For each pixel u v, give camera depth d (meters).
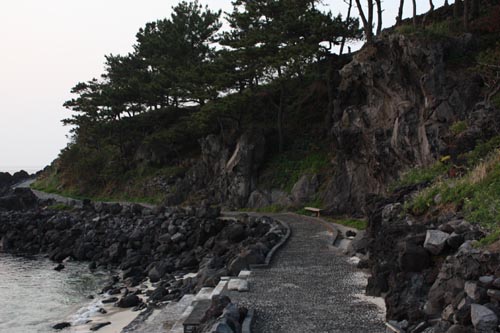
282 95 42.19
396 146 24.78
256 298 13.22
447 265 9.38
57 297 25.09
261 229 28.91
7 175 100.56
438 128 21.42
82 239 39.97
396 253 12.03
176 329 12.17
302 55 36.94
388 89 26.59
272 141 43.09
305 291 13.88
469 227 10.57
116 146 64.31
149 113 57.25
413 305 10.12
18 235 46.16
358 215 30.17
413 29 24.47
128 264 32.09
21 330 19.33
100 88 61.75
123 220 41.91
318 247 21.53
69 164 71.81
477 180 12.49
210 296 14.59
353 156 31.45
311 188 36.47
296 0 41.56
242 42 40.94
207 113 42.38
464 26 25.89
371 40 29.44
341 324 10.81
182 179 48.66
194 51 57.44
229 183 41.78
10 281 29.47
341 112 32.97
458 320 7.87
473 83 21.45
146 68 62.44
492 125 16.89
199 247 31.52
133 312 20.41
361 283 14.70
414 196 14.75
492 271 8.27
